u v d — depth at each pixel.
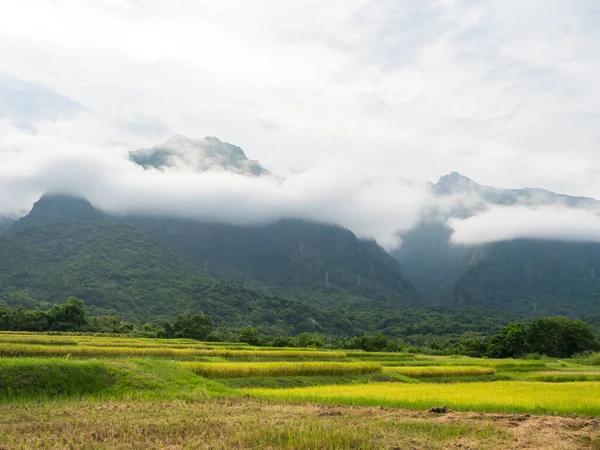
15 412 21.53
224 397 27.81
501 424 21.94
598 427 21.70
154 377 28.83
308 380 41.12
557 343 102.94
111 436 17.98
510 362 74.19
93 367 27.83
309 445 16.97
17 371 25.30
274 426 19.17
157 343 64.81
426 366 58.53
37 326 82.69
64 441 17.23
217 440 17.56
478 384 40.06
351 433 18.11
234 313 170.62
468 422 21.95
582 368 73.31
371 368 47.75
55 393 25.30
